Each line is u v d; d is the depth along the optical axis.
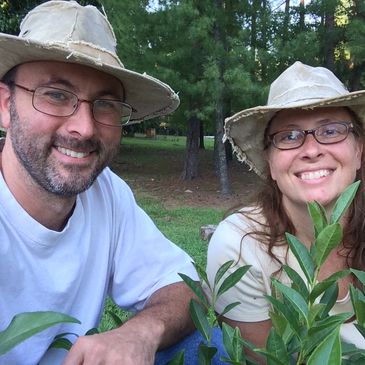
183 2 2.82
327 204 0.60
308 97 0.60
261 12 3.16
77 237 0.54
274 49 2.97
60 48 0.47
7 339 0.27
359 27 2.97
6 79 0.52
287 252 0.60
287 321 0.34
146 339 0.47
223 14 3.00
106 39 0.54
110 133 0.53
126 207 0.61
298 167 0.60
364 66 3.59
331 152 0.59
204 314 0.41
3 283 0.49
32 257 0.50
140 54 2.97
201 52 2.99
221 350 0.47
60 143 0.50
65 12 0.52
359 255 0.61
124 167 4.46
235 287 0.60
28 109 0.50
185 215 2.62
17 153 0.51
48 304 0.51
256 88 2.82
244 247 0.60
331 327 0.30
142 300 0.59
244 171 4.27
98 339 0.45
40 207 0.51
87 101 0.51
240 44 2.91
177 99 0.61
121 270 0.60
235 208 0.68
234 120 0.65
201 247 1.83
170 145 6.94
